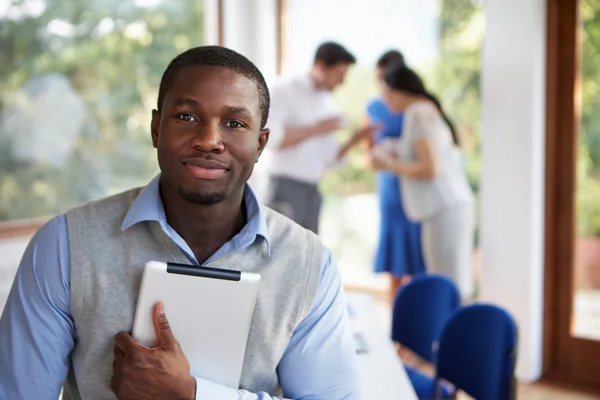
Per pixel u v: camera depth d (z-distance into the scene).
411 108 3.79
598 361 3.66
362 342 2.14
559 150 3.67
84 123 4.01
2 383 1.03
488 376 2.05
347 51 4.02
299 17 4.70
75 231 1.03
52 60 3.83
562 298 3.74
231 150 0.98
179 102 0.97
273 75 4.77
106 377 1.04
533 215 3.62
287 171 4.08
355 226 4.61
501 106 3.65
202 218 1.04
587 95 3.58
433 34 4.14
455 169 3.87
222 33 4.64
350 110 4.54
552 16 3.56
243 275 1.02
